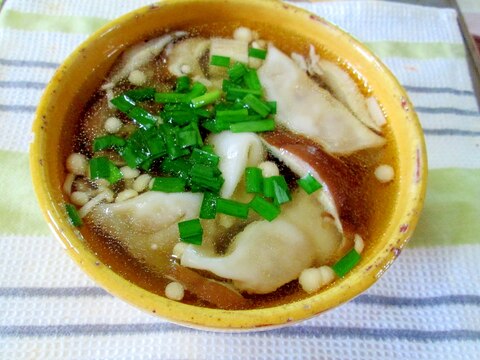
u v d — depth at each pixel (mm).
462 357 187
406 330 192
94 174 184
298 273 176
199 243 174
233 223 184
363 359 184
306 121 209
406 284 203
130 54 212
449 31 283
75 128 193
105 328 182
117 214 180
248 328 148
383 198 194
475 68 272
